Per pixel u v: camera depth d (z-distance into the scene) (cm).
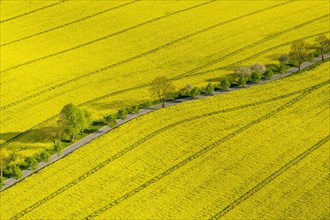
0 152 9912
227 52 13575
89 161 10050
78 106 11444
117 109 11481
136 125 10975
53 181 9606
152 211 8950
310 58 13162
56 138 10438
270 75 12375
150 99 11781
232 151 10262
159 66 13088
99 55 13500
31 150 10362
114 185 9519
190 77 12556
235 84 12250
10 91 12131
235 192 9350
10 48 13625
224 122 11025
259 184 9500
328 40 13238
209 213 8912
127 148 10362
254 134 10688
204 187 9456
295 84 12219
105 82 12475
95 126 10981
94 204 9106
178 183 9556
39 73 12756
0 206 9081
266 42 13962
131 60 13312
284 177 9656
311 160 10044
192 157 10131
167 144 10456
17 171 9569
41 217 8862
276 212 8906
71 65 13088
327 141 10506
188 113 11306
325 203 9062
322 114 11238
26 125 11094
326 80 12369
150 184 9531
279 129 10819
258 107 11462
